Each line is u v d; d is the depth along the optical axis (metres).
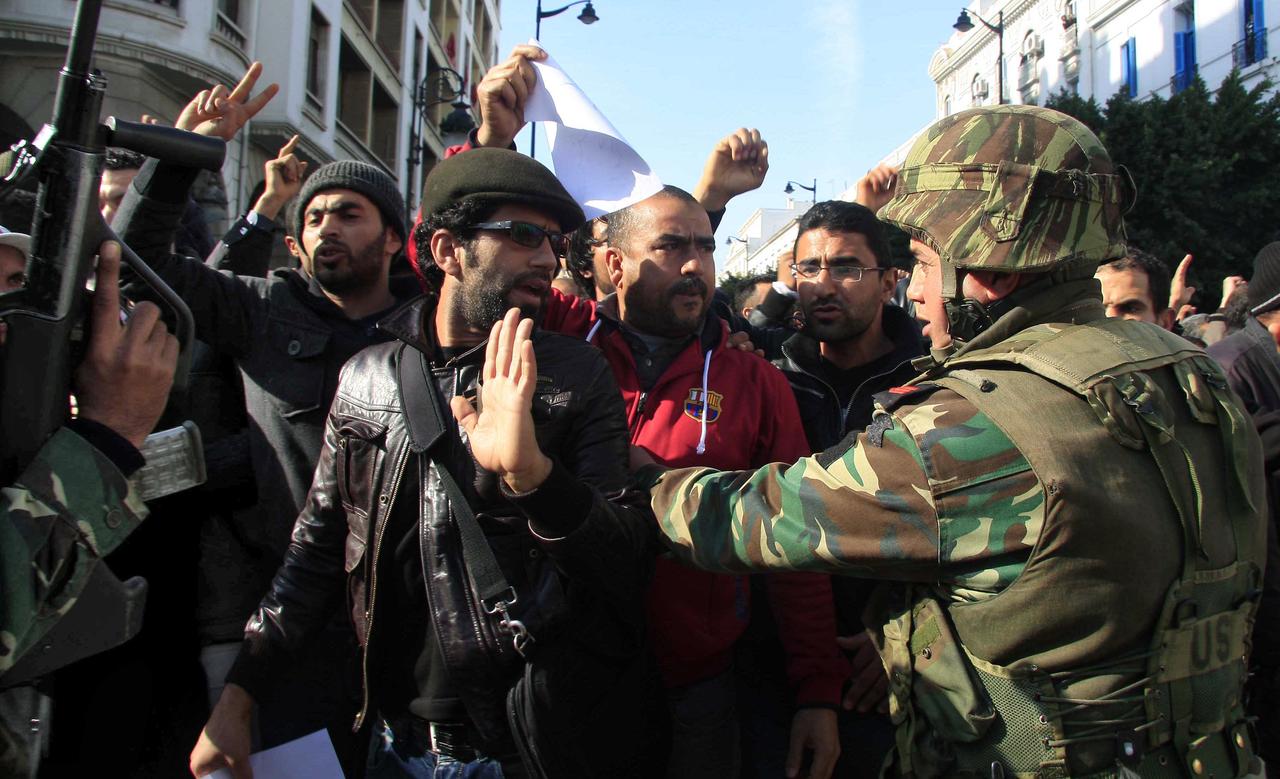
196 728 2.24
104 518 1.17
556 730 1.48
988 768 1.26
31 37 9.34
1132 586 1.18
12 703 1.17
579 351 1.68
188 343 1.34
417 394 1.63
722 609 1.94
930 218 1.44
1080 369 1.25
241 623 2.26
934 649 1.33
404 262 2.68
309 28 14.18
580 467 1.60
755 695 2.14
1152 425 1.22
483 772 1.59
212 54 10.80
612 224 2.16
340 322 2.31
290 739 1.95
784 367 2.48
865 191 2.68
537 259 1.69
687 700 1.93
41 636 1.12
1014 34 28.70
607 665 1.54
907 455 1.28
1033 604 1.20
